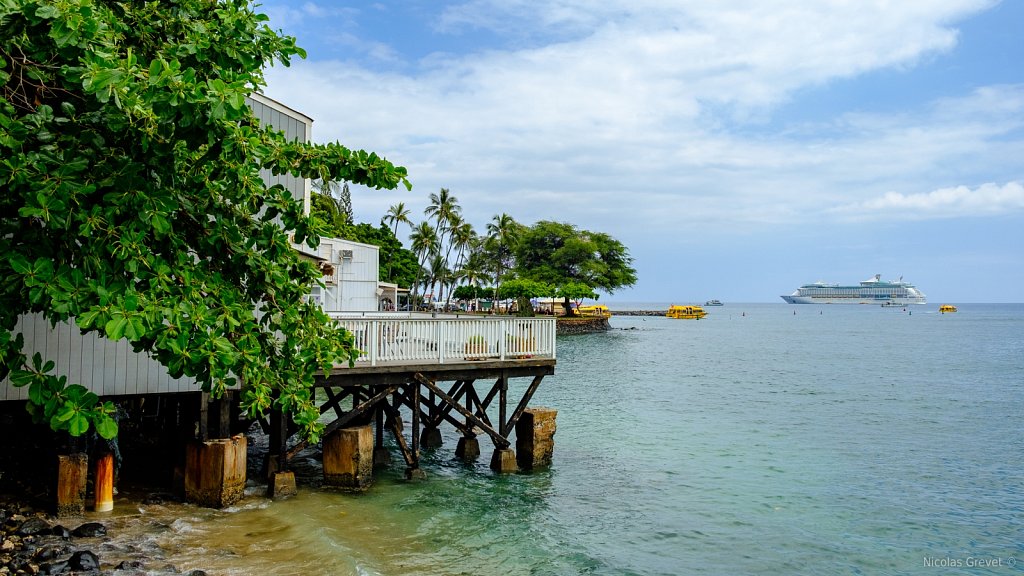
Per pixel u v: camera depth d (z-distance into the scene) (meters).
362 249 35.59
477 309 101.25
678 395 35.19
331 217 64.31
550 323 17.03
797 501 15.84
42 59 7.55
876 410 30.86
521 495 14.82
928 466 19.83
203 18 9.98
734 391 37.12
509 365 16.19
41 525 10.01
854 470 19.12
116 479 12.69
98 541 9.86
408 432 21.91
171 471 14.15
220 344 8.17
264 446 18.48
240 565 9.54
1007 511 15.30
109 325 6.99
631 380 41.94
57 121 7.49
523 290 91.81
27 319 11.14
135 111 7.26
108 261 7.99
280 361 10.43
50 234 7.64
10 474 12.29
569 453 20.09
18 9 7.02
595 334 96.31
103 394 11.66
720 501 15.62
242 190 9.45
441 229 96.25
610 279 108.19
